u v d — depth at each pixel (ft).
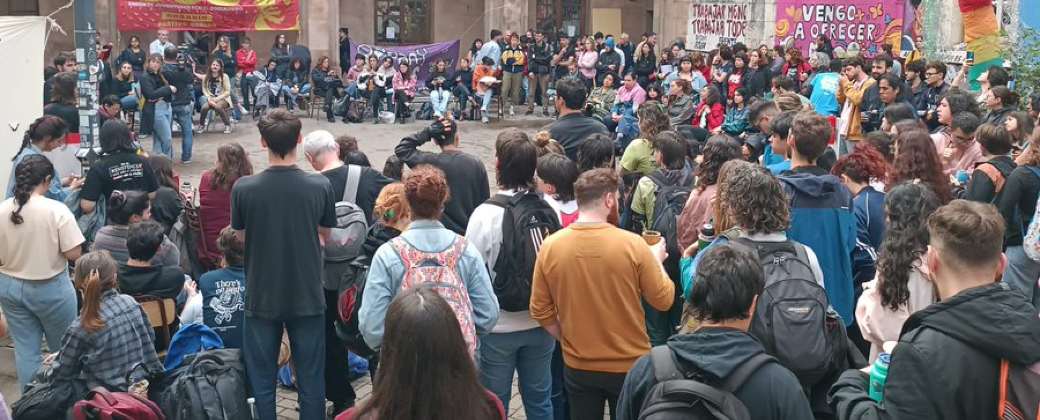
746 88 50.83
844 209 16.35
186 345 17.83
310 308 17.31
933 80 38.63
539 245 16.07
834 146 41.01
